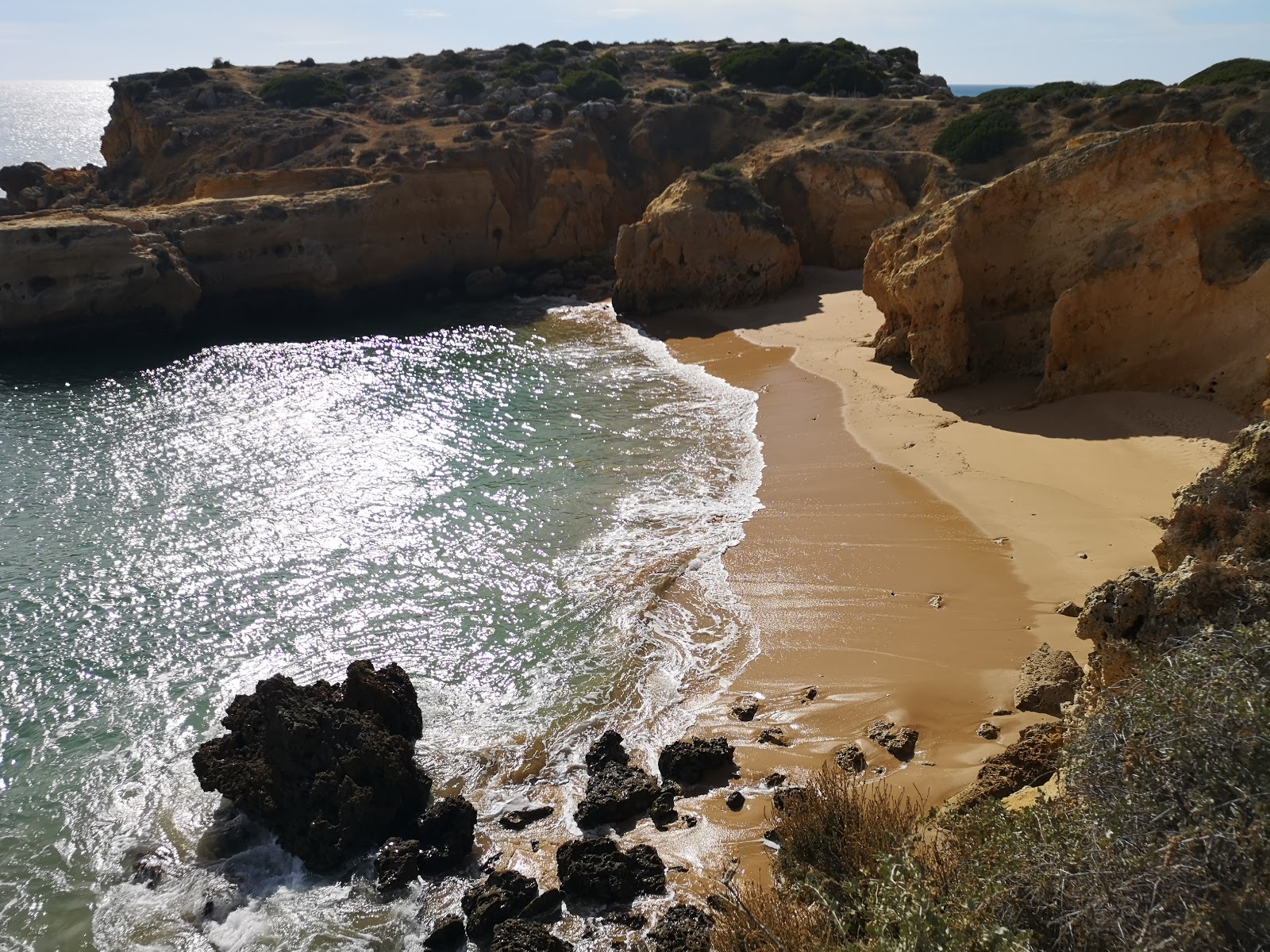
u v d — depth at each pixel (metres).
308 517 27.84
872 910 9.21
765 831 14.71
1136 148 31.19
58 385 42.38
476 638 21.31
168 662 20.94
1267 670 9.78
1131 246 30.44
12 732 18.73
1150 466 25.95
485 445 33.41
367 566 24.83
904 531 24.28
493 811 16.12
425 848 15.23
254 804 15.80
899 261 36.88
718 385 39.56
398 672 18.62
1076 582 20.67
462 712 18.73
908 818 12.66
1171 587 12.40
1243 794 8.38
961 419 31.78
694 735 17.42
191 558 25.58
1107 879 8.37
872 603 21.05
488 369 43.50
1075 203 32.72
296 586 23.92
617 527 26.34
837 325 46.09
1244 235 29.55
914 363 35.41
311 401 39.22
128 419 37.31
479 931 13.65
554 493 28.94
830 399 35.78
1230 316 28.92
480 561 24.83
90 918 14.49
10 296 47.31
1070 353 31.34
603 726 18.08
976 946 8.16
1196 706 9.25
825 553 23.62
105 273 48.56
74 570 25.00
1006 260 34.38
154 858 15.56
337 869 15.17
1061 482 25.97
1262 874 7.92
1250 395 27.86
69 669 20.75
